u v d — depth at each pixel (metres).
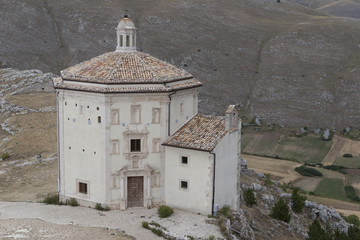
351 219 83.19
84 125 50.75
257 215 60.16
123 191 51.09
